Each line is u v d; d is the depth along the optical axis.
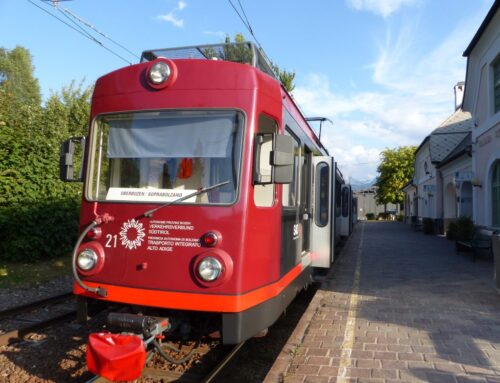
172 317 4.62
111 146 4.82
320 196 8.55
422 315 6.83
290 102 5.80
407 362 4.89
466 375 4.54
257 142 4.45
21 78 35.78
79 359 5.25
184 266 4.31
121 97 4.80
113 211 4.61
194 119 4.58
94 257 4.54
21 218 11.15
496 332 5.95
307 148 7.12
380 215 63.53
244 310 4.25
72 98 22.83
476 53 15.64
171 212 4.41
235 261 4.25
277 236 4.93
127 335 3.88
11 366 5.06
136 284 4.41
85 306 4.67
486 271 11.09
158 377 4.72
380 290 8.76
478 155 15.95
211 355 5.34
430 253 15.44
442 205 25.27
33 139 12.08
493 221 14.52
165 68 4.59
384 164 55.59
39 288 9.14
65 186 12.62
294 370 4.69
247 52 5.61
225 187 4.39
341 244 17.34
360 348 5.35
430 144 25.62
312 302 7.65
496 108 14.33
